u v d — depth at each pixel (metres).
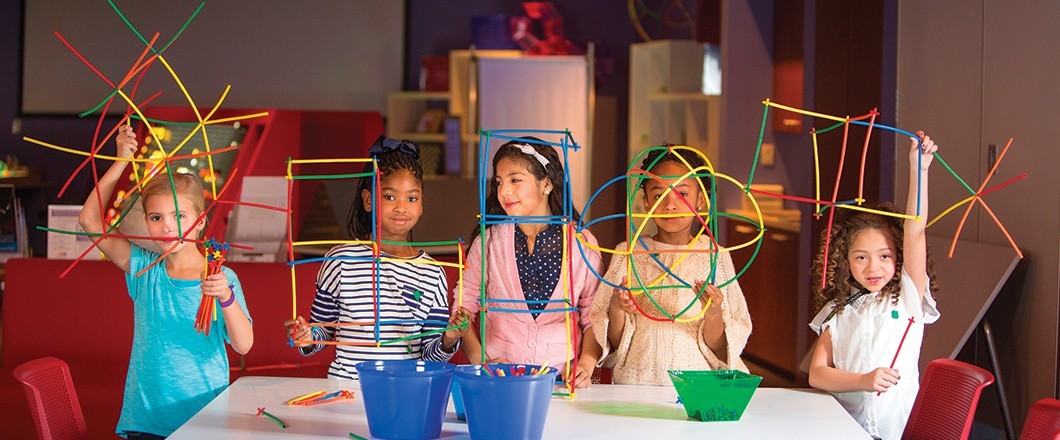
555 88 7.03
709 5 6.72
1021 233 3.34
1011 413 3.42
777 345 5.37
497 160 2.29
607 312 2.30
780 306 5.32
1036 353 3.28
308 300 3.41
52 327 3.39
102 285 3.40
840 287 2.28
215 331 2.20
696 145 6.98
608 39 7.78
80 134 7.14
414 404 1.73
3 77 7.11
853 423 1.89
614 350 2.40
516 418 1.69
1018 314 3.37
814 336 5.06
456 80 7.23
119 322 3.40
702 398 1.87
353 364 2.23
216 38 7.27
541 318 2.31
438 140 7.25
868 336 2.23
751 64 5.87
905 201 4.07
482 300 1.86
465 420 1.92
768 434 1.81
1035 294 3.28
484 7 7.59
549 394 1.72
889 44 4.50
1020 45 3.36
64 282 3.40
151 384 2.18
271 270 3.42
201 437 1.75
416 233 4.57
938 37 3.83
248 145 4.71
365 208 2.31
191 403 2.19
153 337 2.18
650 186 2.32
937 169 3.84
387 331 2.24
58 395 1.96
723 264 2.33
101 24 7.12
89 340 3.39
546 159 2.29
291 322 1.82
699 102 6.97
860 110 4.71
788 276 5.24
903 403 2.21
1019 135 3.36
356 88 7.44
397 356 2.24
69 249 4.33
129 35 7.14
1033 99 3.29
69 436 1.97
